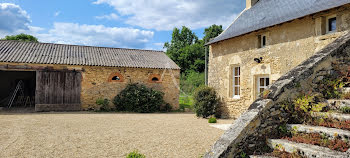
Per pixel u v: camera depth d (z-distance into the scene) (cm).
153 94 1468
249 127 327
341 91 384
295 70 397
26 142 591
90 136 670
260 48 879
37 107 1316
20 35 3159
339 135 289
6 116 1103
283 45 784
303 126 331
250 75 917
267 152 323
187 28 4384
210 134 709
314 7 702
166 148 551
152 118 1110
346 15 615
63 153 505
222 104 1075
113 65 1445
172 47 4362
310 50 696
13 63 1254
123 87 1488
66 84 1374
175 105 1599
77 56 1474
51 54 1427
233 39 1019
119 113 1343
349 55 436
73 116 1133
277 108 354
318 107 356
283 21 736
